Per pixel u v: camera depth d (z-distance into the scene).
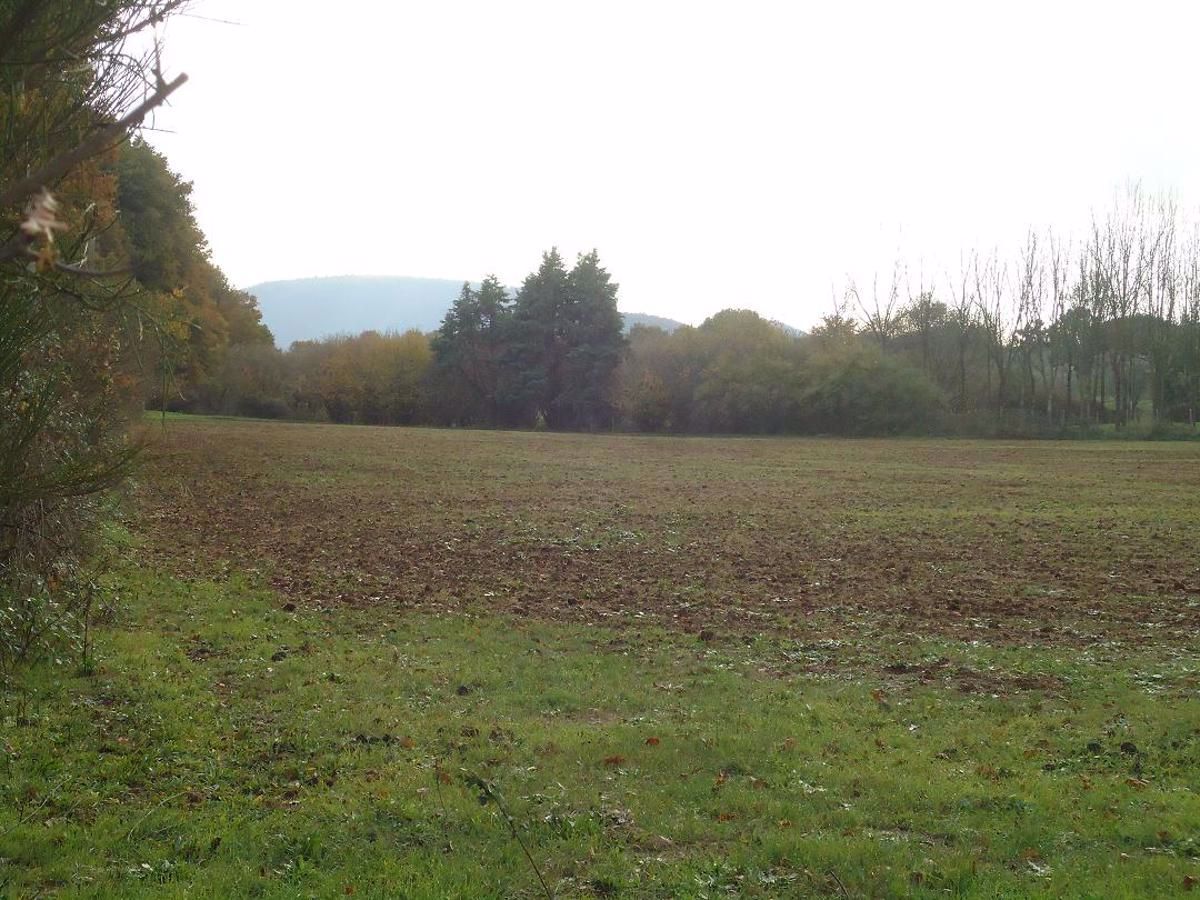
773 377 73.62
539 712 9.20
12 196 2.33
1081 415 72.38
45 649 9.45
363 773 7.29
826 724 8.87
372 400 86.19
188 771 7.18
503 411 87.44
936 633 12.87
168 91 2.46
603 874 5.69
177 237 36.44
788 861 5.92
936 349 79.25
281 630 11.99
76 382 7.79
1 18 3.70
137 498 17.84
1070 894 5.40
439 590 15.18
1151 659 11.49
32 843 5.80
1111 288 70.50
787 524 23.55
